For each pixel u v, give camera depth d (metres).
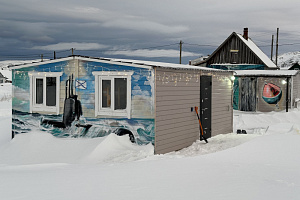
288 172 6.67
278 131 13.32
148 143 11.11
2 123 17.55
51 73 12.60
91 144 11.03
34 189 5.29
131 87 11.35
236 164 7.43
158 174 6.35
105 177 6.14
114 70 11.62
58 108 12.52
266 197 4.77
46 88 12.79
